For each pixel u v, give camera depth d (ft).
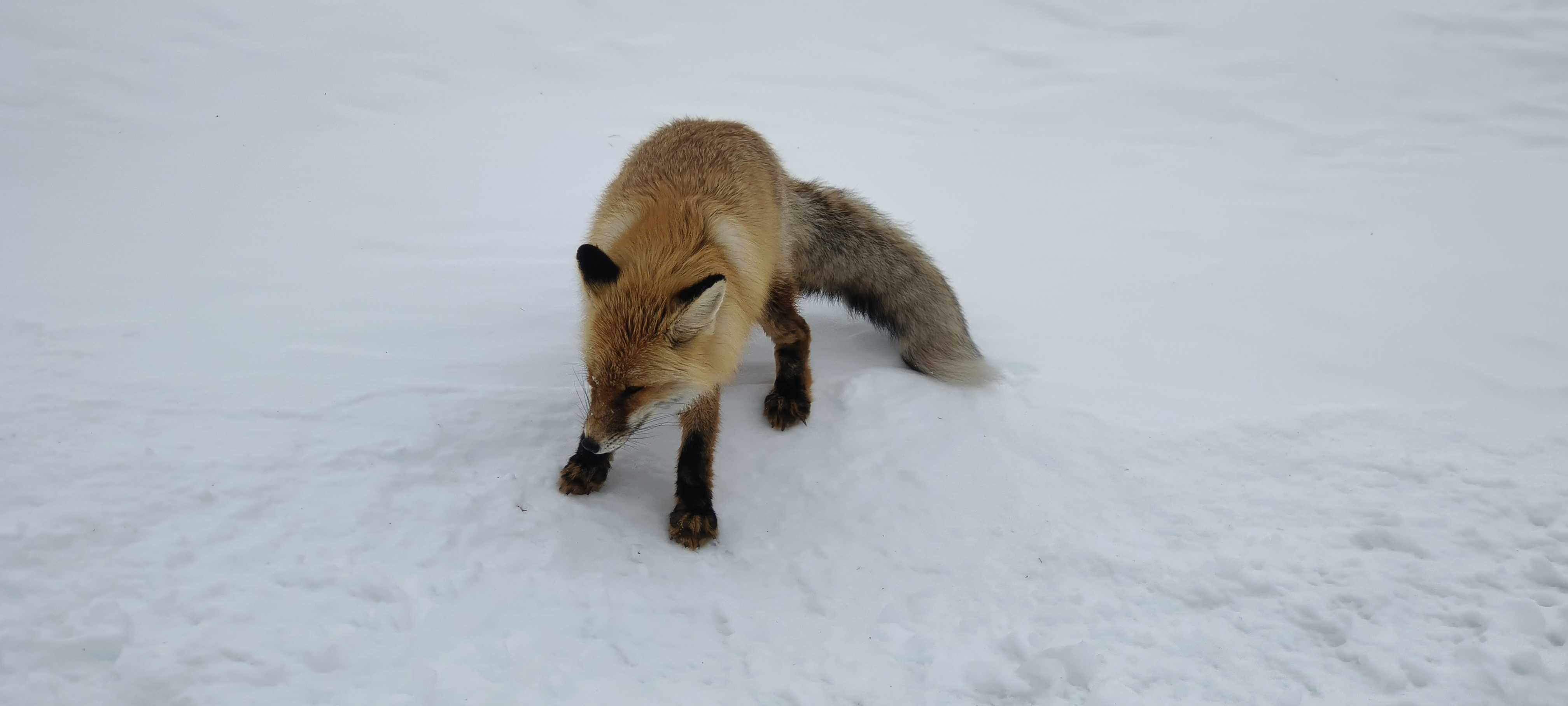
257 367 15.49
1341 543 13.26
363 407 14.58
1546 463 14.76
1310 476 14.67
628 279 12.30
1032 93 36.22
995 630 12.10
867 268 18.07
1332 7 42.01
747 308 13.64
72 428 13.38
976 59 38.96
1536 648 11.35
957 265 22.56
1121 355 18.33
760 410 16.03
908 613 12.40
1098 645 11.74
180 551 11.59
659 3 42.29
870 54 39.32
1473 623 11.85
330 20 37.22
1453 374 17.56
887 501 14.21
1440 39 39.34
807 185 18.69
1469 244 23.89
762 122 32.83
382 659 10.64
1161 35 40.52
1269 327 19.49
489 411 14.92
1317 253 23.29
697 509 13.28
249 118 29.73
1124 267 22.52
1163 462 15.05
